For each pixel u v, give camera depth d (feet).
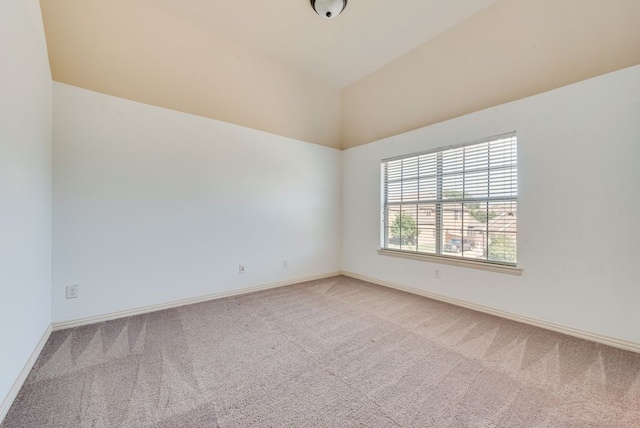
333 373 6.01
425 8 8.68
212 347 7.15
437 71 10.42
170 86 9.64
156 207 9.84
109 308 8.93
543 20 7.78
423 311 9.93
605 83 7.27
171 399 5.11
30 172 6.15
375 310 10.02
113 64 8.43
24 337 5.73
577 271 7.79
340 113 14.65
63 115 8.14
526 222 8.76
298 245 14.14
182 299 10.44
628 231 7.00
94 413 4.74
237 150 11.91
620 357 6.64
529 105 8.63
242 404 5.01
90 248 8.61
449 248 10.97
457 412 4.81
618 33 6.88
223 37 9.51
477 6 8.59
